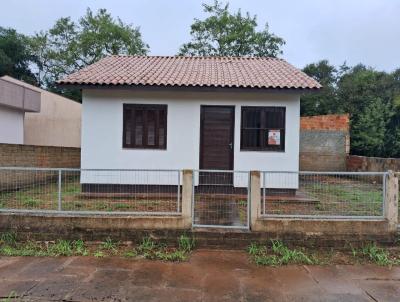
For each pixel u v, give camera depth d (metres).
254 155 9.95
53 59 32.78
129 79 9.78
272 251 6.08
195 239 6.22
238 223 6.65
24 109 16.52
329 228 6.21
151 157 10.08
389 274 5.24
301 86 9.36
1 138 15.41
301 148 17.09
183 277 4.99
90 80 9.59
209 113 10.14
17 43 31.83
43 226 6.41
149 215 6.40
